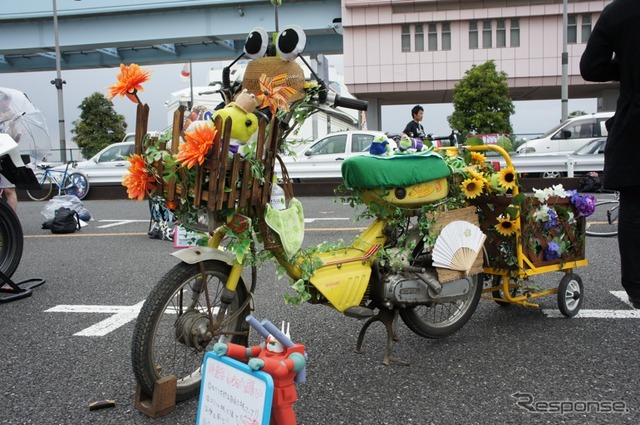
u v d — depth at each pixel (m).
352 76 30.59
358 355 3.26
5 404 2.68
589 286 4.58
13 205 6.70
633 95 3.04
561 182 12.40
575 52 29.12
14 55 31.94
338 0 29.59
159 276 5.33
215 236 2.72
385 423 2.46
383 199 3.01
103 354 3.32
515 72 29.72
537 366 3.03
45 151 6.62
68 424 2.48
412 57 30.06
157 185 2.40
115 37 28.80
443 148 3.62
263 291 4.68
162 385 2.52
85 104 30.45
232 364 1.91
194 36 28.31
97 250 6.74
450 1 29.28
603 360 3.09
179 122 2.32
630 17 3.02
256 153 2.45
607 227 7.38
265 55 2.79
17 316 4.09
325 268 2.86
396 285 2.99
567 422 2.43
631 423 2.41
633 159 3.04
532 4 28.98
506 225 3.48
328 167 13.66
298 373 1.92
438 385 2.83
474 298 3.52
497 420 2.46
